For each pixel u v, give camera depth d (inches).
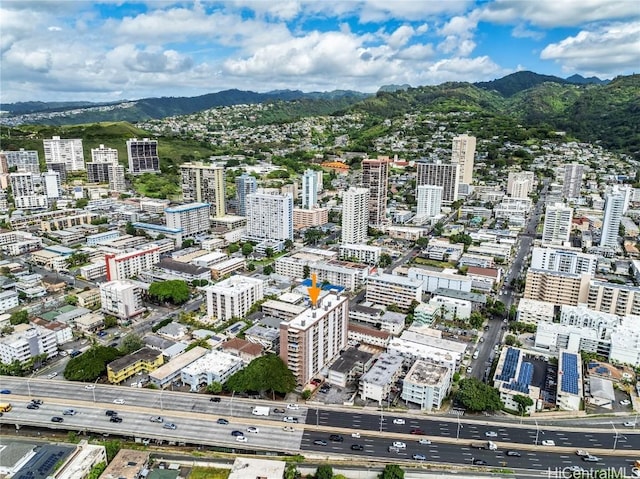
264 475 7559.1
